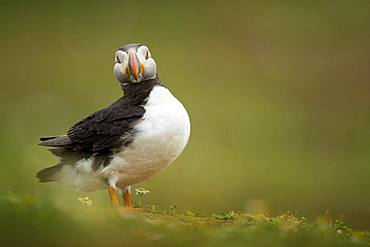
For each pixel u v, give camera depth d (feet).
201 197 56.85
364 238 30.07
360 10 112.27
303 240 27.63
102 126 32.14
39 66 97.45
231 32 110.32
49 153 43.19
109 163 32.22
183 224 29.48
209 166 63.16
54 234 25.99
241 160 66.03
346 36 107.45
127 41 107.45
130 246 26.07
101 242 26.09
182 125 32.32
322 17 111.65
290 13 114.62
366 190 60.03
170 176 59.41
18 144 52.90
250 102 85.05
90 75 93.45
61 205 28.09
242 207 54.03
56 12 114.93
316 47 104.53
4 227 25.90
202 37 108.68
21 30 109.70
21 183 35.73
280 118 80.18
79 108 77.41
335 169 65.31
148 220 28.60
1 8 114.52
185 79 91.86
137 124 31.86
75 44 105.50
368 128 77.97
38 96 82.28
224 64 99.04
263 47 104.83
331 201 57.31
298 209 54.80
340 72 98.07
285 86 92.22
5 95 84.53
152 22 113.19
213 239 27.07
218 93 87.56
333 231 29.78
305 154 69.62
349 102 88.12
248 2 118.32
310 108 85.71
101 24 111.65
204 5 118.42
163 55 101.81
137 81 33.24
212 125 76.64
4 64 98.73
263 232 28.02
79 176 32.91
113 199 32.30
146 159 32.19
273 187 60.29
